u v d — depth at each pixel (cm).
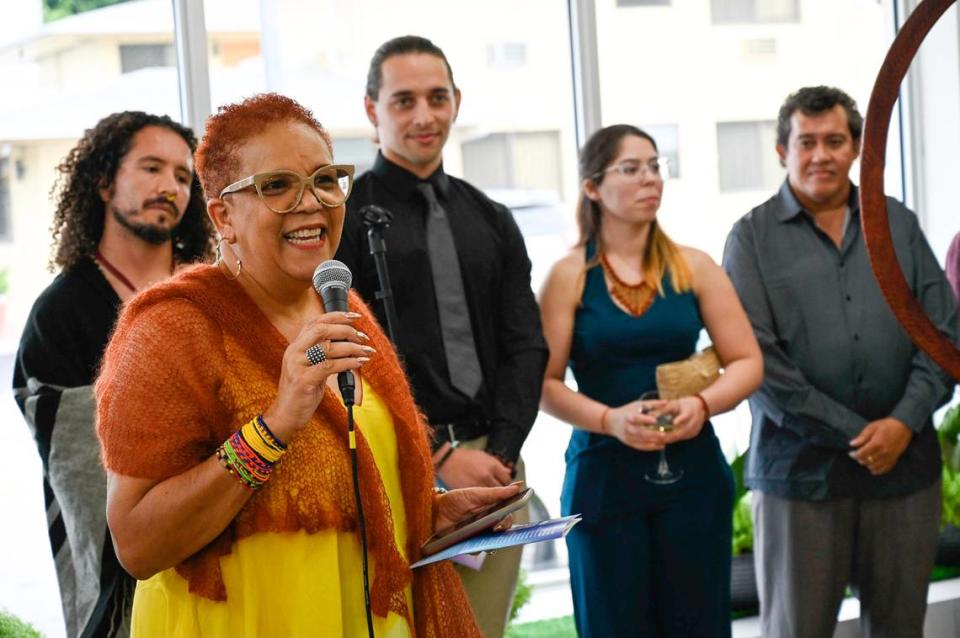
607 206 335
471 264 306
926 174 515
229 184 168
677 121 462
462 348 299
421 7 421
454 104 323
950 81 506
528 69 440
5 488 367
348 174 173
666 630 332
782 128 368
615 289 334
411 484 184
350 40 411
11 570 368
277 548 167
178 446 162
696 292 340
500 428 298
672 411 317
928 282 366
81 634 242
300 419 158
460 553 177
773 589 359
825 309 356
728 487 333
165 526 159
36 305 263
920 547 354
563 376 336
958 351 271
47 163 374
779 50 477
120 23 384
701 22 463
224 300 169
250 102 170
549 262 445
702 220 468
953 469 454
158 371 162
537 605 437
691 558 328
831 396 354
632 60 454
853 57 489
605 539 327
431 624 185
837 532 352
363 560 168
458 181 320
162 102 393
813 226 362
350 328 159
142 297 168
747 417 446
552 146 445
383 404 184
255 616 165
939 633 425
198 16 389
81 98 379
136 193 268
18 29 368
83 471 249
